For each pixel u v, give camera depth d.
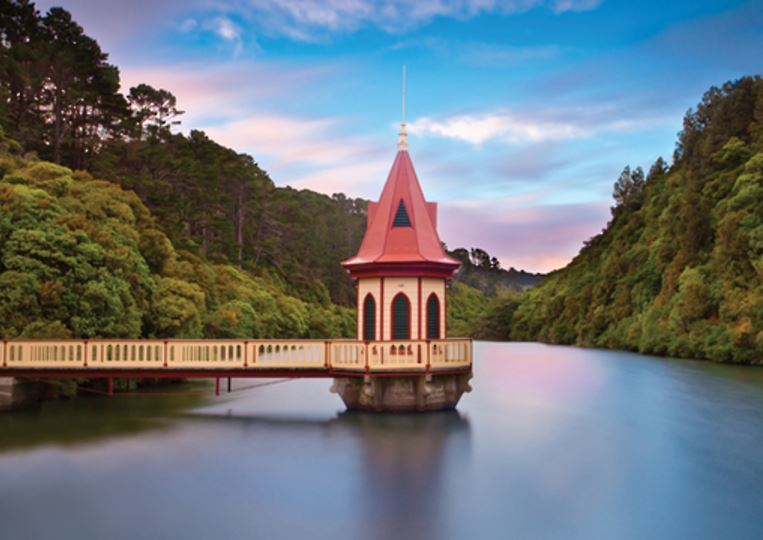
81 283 30.53
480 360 66.31
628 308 89.50
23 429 23.34
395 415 25.73
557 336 111.25
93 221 36.06
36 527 14.04
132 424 24.53
